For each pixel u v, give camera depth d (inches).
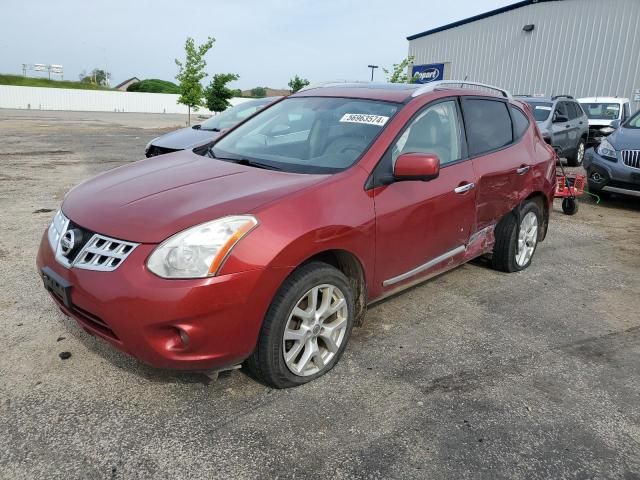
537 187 196.7
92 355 128.9
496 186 173.8
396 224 133.4
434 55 1204.5
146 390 116.0
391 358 134.6
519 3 969.5
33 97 1905.8
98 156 508.7
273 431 104.4
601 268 215.2
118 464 94.1
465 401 117.3
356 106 152.5
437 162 126.5
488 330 153.2
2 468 91.8
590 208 337.4
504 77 1025.5
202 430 103.9
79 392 114.3
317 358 120.6
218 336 102.0
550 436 106.8
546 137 458.3
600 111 649.0
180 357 101.3
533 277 199.6
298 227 109.0
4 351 129.3
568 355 140.5
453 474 95.1
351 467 95.7
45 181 357.7
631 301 180.5
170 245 99.4
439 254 155.3
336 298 122.5
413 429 106.9
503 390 122.4
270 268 104.3
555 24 917.8
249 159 143.1
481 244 178.7
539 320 161.6
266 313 108.7
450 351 139.7
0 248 206.4
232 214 104.9
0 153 507.8
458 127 163.8
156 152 322.3
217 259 99.9
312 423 107.3
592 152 345.1
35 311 151.4
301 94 175.6
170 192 118.0
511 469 97.1
